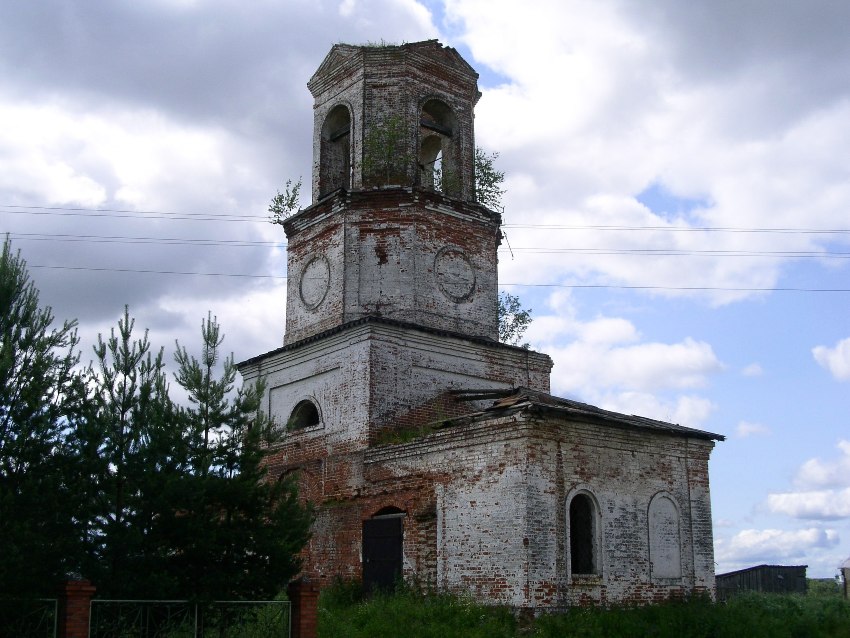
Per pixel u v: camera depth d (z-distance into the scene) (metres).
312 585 13.55
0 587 11.66
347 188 23.88
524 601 16.30
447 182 24.09
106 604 12.66
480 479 17.62
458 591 17.50
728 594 23.20
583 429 18.05
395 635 15.24
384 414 20.67
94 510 13.16
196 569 13.91
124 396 14.09
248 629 13.51
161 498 13.48
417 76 23.66
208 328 15.25
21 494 12.30
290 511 14.84
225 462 14.73
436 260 22.73
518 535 16.66
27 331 13.27
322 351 22.16
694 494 20.08
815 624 18.48
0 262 13.53
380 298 22.14
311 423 22.92
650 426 19.17
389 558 18.98
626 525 18.48
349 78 23.94
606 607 17.50
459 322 22.77
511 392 20.84
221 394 14.88
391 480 19.42
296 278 23.95
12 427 12.64
